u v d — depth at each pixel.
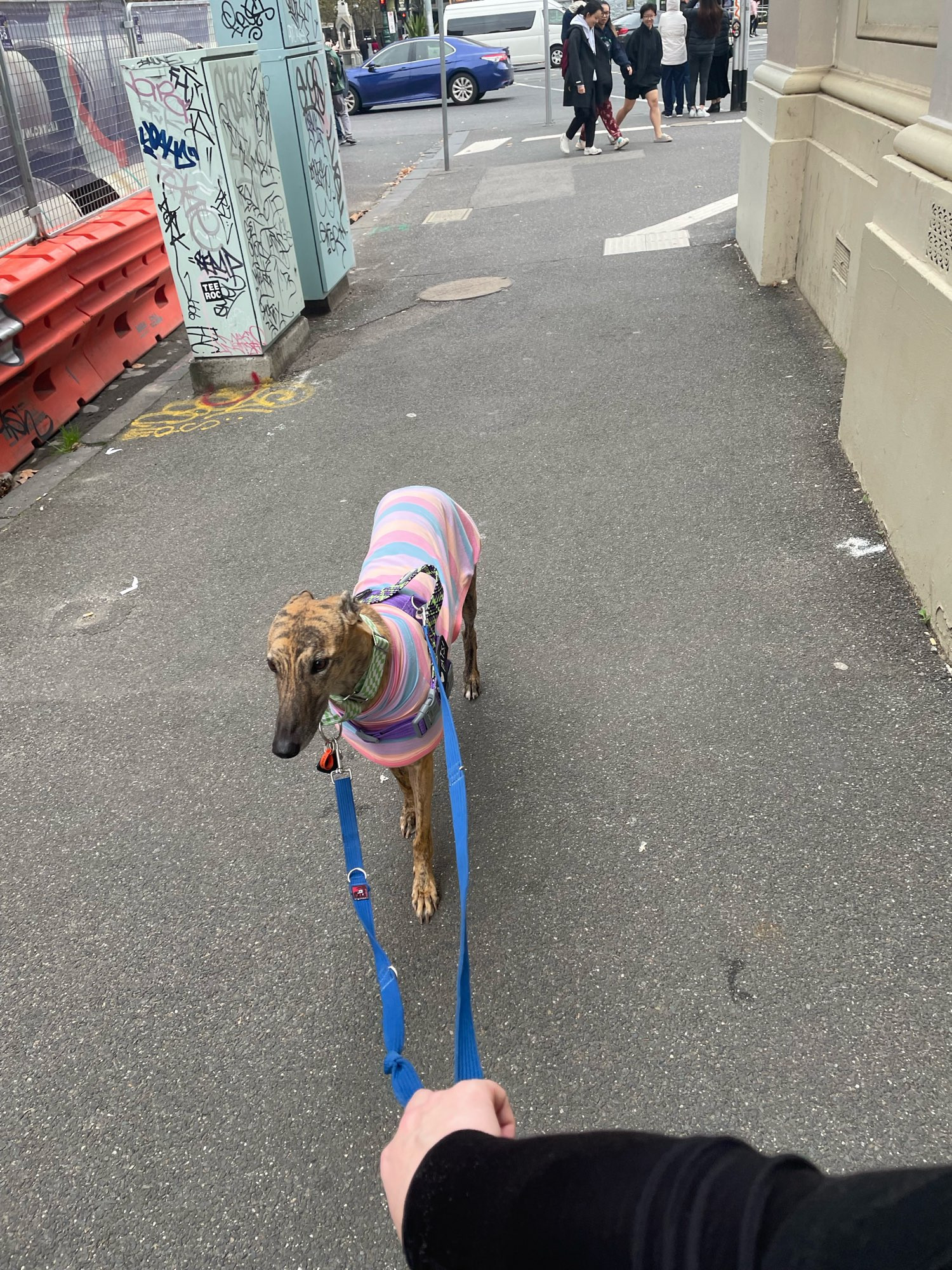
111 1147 2.38
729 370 6.40
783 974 2.53
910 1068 2.26
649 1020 2.48
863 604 3.96
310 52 8.30
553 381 6.68
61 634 4.61
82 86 7.66
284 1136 2.35
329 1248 2.11
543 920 2.81
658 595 4.26
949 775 3.08
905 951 2.54
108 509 5.75
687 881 2.86
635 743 3.44
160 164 6.56
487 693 3.82
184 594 4.79
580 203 11.38
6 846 3.39
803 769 3.20
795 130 7.08
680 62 16.42
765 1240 0.59
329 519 5.31
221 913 3.01
